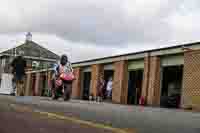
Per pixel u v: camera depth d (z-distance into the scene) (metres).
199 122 6.07
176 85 23.20
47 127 5.04
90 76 35.34
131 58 27.67
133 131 4.79
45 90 45.16
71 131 4.73
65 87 13.77
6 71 62.66
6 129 4.79
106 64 32.25
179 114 8.54
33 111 7.04
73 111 7.33
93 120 5.89
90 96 32.75
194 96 21.03
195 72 21.16
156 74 24.73
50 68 43.97
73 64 37.81
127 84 28.67
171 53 23.39
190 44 21.70
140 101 25.73
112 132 4.70
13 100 10.36
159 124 5.50
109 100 30.22
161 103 24.27
